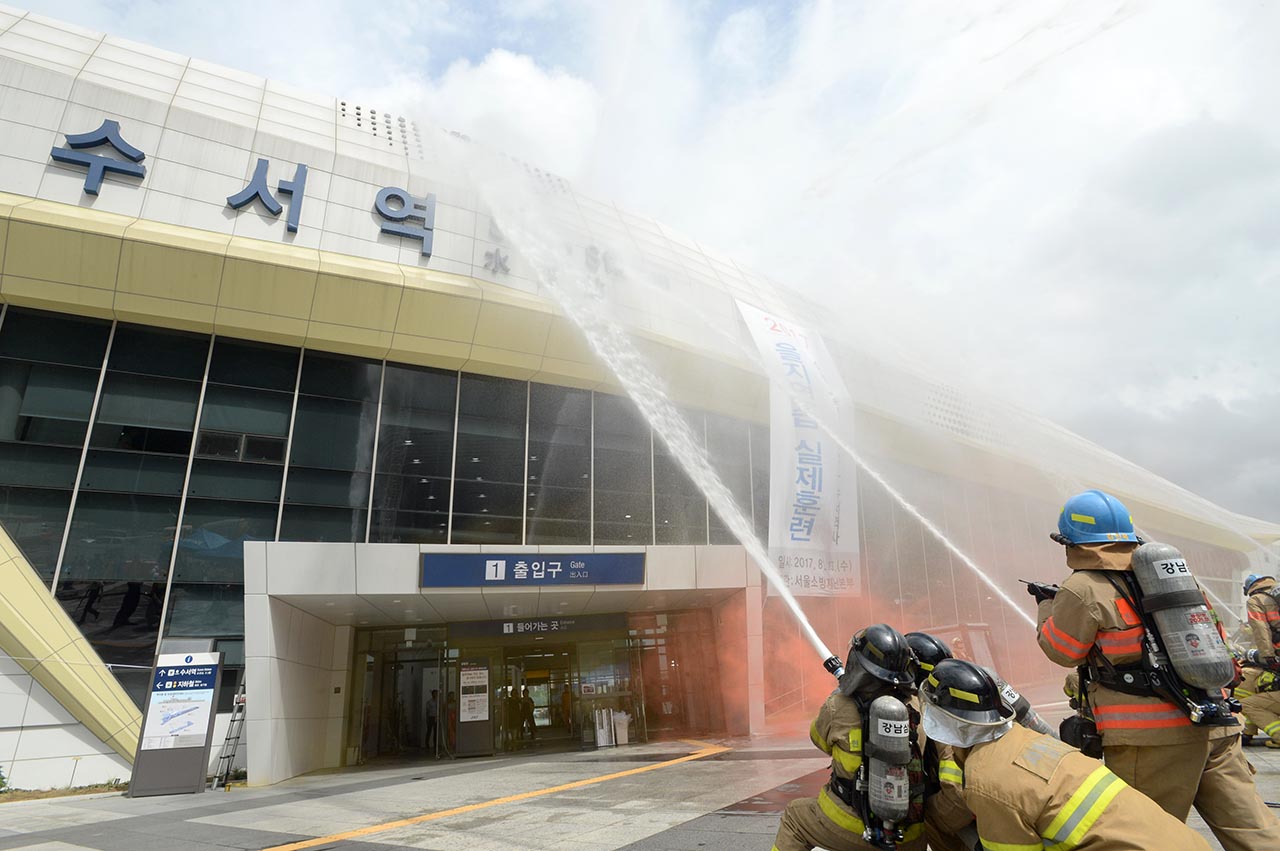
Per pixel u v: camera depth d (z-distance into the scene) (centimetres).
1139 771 256
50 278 1428
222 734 1435
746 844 483
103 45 1769
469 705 1617
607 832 571
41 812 961
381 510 1675
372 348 1716
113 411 1498
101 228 1420
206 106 1717
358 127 1942
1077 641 268
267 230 1616
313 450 1650
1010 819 219
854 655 285
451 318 1730
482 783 1014
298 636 1406
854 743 274
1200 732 249
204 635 1468
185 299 1525
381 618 1600
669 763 1109
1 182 1408
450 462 1777
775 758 1055
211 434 1568
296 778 1331
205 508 1528
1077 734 276
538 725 1692
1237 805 252
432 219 1817
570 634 1753
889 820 255
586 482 1917
